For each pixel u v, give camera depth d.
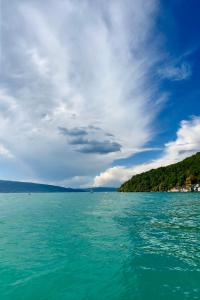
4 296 8.52
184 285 9.16
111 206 44.69
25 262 11.90
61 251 13.66
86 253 13.23
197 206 42.81
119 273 10.41
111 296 8.44
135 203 52.62
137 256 12.55
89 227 21.20
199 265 11.19
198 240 15.91
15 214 32.38
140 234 17.91
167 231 18.98
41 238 16.94
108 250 13.74
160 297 8.25
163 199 67.88
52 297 8.44
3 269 10.97
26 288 9.10
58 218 27.67
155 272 10.43
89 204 51.19
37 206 47.09
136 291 8.74
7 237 17.33
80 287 9.14
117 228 20.55
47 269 10.97
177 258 12.20
